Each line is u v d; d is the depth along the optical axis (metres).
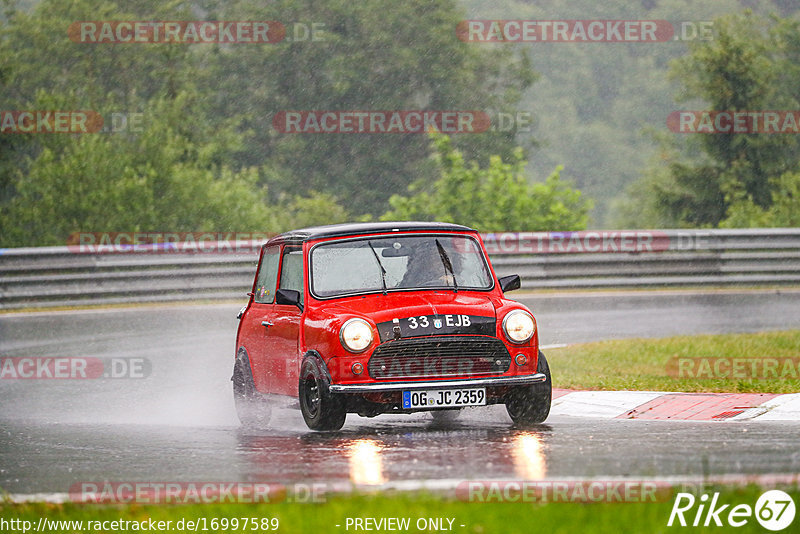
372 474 22.83
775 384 37.81
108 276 74.94
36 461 27.05
